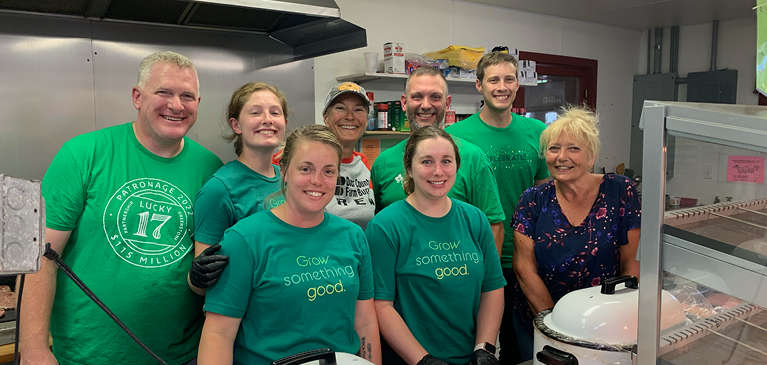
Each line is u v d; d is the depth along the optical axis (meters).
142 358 1.42
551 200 1.67
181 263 1.44
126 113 2.40
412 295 1.43
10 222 0.63
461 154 1.84
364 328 1.32
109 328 1.37
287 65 2.86
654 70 5.37
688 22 5.01
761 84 0.91
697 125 0.79
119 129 1.47
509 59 2.17
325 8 2.18
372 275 1.35
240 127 1.53
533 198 1.70
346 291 1.21
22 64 2.14
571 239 1.61
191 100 1.45
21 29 2.12
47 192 1.33
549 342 1.08
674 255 0.86
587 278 1.62
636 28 5.32
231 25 2.56
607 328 1.03
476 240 1.51
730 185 0.78
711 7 4.36
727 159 0.78
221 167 1.55
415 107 1.98
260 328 1.16
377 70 3.26
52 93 2.22
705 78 4.98
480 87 2.26
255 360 1.15
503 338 2.13
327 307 1.18
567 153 1.58
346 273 1.22
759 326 0.83
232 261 1.15
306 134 1.20
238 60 2.69
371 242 1.43
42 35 2.17
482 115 2.29
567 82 4.92
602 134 5.23
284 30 2.63
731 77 4.81
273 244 1.17
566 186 1.63
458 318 1.43
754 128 0.72
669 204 0.85
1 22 2.08
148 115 1.40
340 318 1.20
